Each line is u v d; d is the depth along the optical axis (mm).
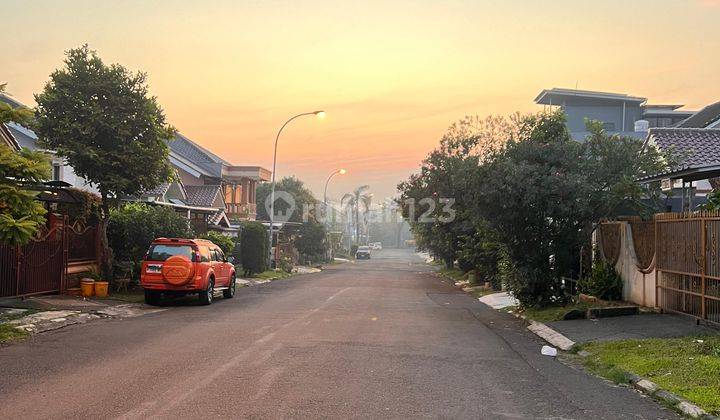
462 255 31656
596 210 17000
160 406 7234
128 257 22797
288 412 7074
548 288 18266
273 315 17000
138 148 20125
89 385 8273
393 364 10078
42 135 19797
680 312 14242
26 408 7102
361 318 16531
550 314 16234
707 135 25734
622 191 16109
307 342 12156
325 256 70875
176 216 23875
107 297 19844
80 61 19969
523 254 18266
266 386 8336
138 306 18609
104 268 21172
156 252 19297
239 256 41656
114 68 20250
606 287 17500
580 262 19906
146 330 13703
